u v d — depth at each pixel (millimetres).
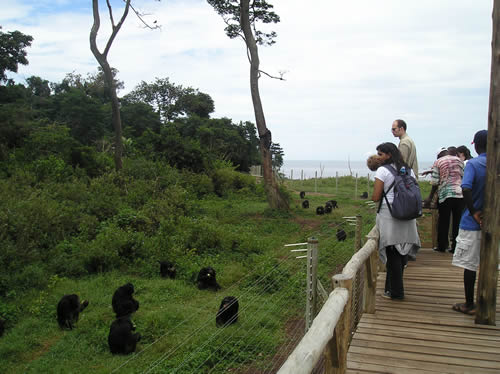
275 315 7406
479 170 4684
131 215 12867
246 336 6391
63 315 6766
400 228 5152
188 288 8750
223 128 50094
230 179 27031
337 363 3252
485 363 3896
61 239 10938
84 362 5738
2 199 11414
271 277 9195
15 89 30312
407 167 5191
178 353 5914
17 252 9086
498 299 5562
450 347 4219
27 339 6359
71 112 37438
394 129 6914
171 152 26516
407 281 6418
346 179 39469
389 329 4668
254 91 20047
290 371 2049
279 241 13508
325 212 20516
